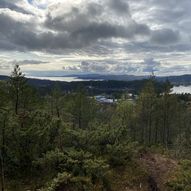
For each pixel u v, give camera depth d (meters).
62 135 22.05
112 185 19.06
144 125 58.94
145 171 21.27
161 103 50.00
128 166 21.50
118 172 20.62
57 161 19.47
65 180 17.52
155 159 24.38
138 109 52.16
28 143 20.02
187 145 39.38
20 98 30.48
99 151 22.20
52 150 20.25
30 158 20.03
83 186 17.48
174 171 22.36
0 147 18.77
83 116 51.19
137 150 24.53
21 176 19.38
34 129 20.09
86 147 22.25
